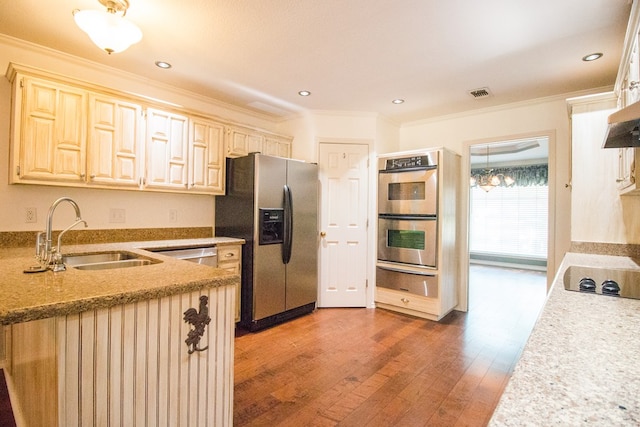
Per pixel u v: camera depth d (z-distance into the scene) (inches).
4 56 92.2
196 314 56.1
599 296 54.0
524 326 131.0
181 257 109.1
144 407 50.3
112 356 47.0
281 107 148.8
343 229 153.4
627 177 74.2
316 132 153.5
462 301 151.0
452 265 145.7
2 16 81.4
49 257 63.2
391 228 148.1
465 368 95.7
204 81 120.9
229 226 134.0
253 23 83.0
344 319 137.1
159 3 74.9
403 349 108.0
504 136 141.4
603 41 88.6
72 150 93.8
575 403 22.4
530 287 205.3
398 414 74.4
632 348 32.4
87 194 107.9
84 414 44.6
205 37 90.0
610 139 60.8
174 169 116.3
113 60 104.8
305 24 83.4
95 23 65.4
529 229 281.6
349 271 153.7
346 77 115.5
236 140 136.8
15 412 71.3
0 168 91.5
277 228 132.8
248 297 124.8
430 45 92.9
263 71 111.6
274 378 89.0
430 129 162.6
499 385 86.7
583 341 34.4
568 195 126.6
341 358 101.2
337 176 153.6
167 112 114.4
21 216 95.3
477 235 307.9
